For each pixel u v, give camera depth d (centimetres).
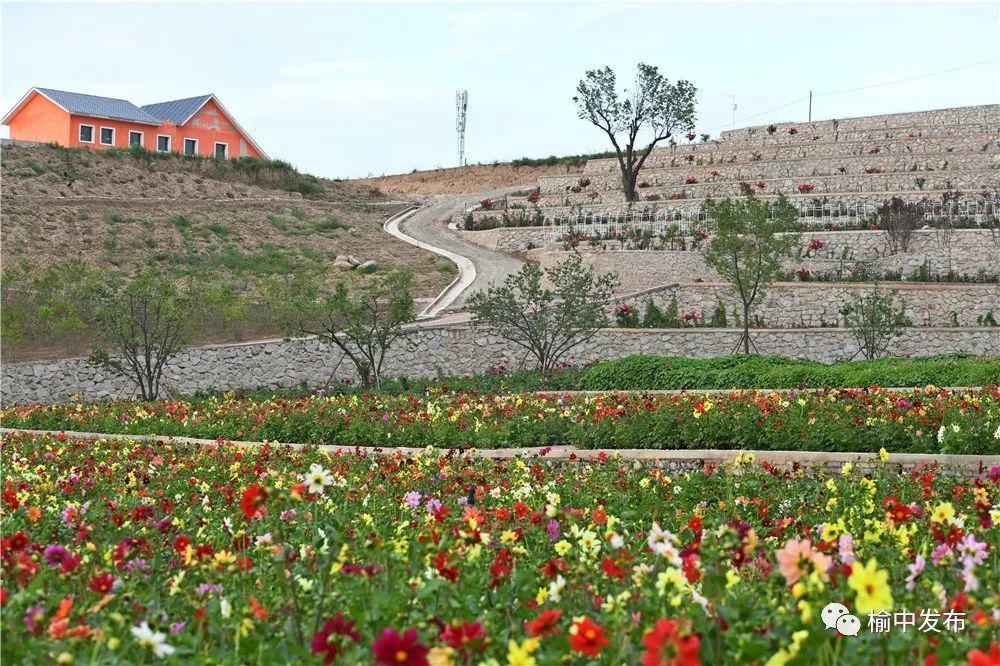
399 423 2222
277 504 926
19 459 1862
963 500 1268
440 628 647
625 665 610
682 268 4422
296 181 6888
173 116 7319
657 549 727
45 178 5816
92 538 1025
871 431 1755
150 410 2758
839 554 718
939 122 6881
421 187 8506
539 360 3462
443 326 3581
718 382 2862
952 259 4222
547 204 6231
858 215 4938
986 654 564
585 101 6012
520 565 890
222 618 717
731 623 630
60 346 3481
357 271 4888
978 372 2564
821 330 3597
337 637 614
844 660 607
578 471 1619
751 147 6806
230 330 3622
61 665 601
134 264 4772
